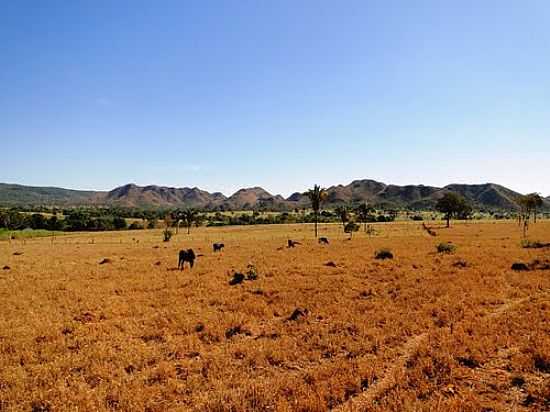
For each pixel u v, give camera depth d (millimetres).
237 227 123938
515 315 15961
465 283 22281
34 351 13266
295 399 9344
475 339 13102
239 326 15828
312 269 29531
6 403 9617
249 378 11000
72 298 21328
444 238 59250
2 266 36688
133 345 13703
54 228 131625
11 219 129750
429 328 14836
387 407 8805
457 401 8820
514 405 8938
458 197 108188
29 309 18906
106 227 136375
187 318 16922
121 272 30594
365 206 114812
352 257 36188
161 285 24797
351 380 10219
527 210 67250
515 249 39656
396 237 64062
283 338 14344
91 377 11125
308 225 122938
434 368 10844
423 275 25438
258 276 27266
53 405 9359
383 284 23312
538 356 11383
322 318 16922
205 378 11008
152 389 10219
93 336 14656
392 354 12312
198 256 42125
